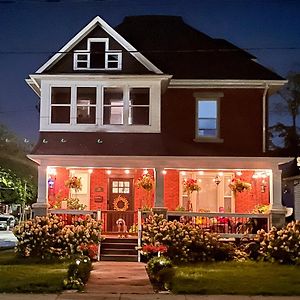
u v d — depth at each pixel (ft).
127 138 73.56
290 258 60.29
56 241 61.98
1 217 153.17
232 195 79.56
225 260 62.23
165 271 47.03
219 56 83.25
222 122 79.51
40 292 42.45
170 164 70.85
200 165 71.20
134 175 79.92
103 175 80.12
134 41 86.48
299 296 41.39
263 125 79.36
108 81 74.49
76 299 39.81
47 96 74.28
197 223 69.77
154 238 62.03
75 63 76.18
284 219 68.59
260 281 47.11
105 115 76.48
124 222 74.64
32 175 148.87
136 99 77.05
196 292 42.37
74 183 77.05
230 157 71.00
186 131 79.36
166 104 79.92
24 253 61.72
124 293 42.29
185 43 85.35
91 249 64.08
